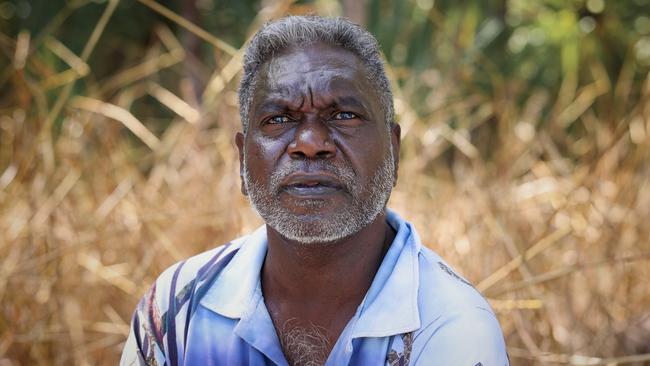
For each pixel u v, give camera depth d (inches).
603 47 182.7
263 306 52.3
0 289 95.0
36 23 192.1
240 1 195.2
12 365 93.9
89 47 107.0
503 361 48.9
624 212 105.1
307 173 48.9
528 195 113.0
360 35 51.5
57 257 96.7
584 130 153.9
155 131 167.0
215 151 115.9
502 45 189.6
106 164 115.8
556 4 185.6
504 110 132.6
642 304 99.0
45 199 104.3
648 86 112.0
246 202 99.0
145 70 143.5
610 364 87.8
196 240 102.0
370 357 49.3
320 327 52.0
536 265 101.9
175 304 54.8
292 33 51.2
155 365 54.7
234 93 115.1
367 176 49.8
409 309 49.4
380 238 52.8
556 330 93.0
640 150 113.7
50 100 137.0
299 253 50.6
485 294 89.0
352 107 49.5
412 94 133.3
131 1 200.7
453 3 178.9
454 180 131.7
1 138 122.0
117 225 105.9
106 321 99.4
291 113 49.9
